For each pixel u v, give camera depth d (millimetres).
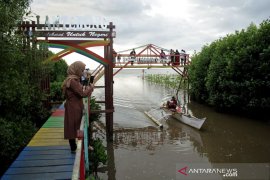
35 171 5797
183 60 24297
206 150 13109
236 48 19906
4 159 7824
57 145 7418
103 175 10414
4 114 8641
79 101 5863
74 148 6633
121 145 14180
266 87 17875
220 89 21500
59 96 18109
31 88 9500
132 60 21453
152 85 47062
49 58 12438
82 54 13906
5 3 7570
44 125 9656
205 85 23281
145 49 22000
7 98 7727
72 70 5703
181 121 18672
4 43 7121
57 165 6113
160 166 11195
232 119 19547
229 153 12656
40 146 7324
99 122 18734
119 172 10664
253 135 15477
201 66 24859
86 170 7438
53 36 13344
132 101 28406
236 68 19156
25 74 8797
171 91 37000
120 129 17297
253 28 19703
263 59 17750
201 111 22531
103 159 10312
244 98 19078
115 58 20922
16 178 5477
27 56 9703
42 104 12172
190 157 12203
